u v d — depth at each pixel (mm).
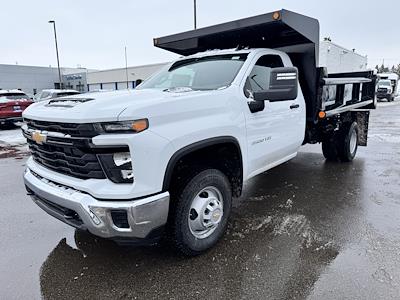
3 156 7961
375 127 12055
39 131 2721
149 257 2971
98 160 2359
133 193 2320
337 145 6289
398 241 3162
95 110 2305
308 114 4906
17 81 52875
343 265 2766
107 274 2723
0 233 3525
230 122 3098
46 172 2826
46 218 3928
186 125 2645
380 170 5844
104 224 2350
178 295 2439
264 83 3881
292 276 2631
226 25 4098
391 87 31172
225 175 3170
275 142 3980
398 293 2393
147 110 2371
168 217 2723
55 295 2467
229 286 2525
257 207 4121
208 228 3018
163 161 2441
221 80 3572
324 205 4148
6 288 2555
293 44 4488
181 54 5555
